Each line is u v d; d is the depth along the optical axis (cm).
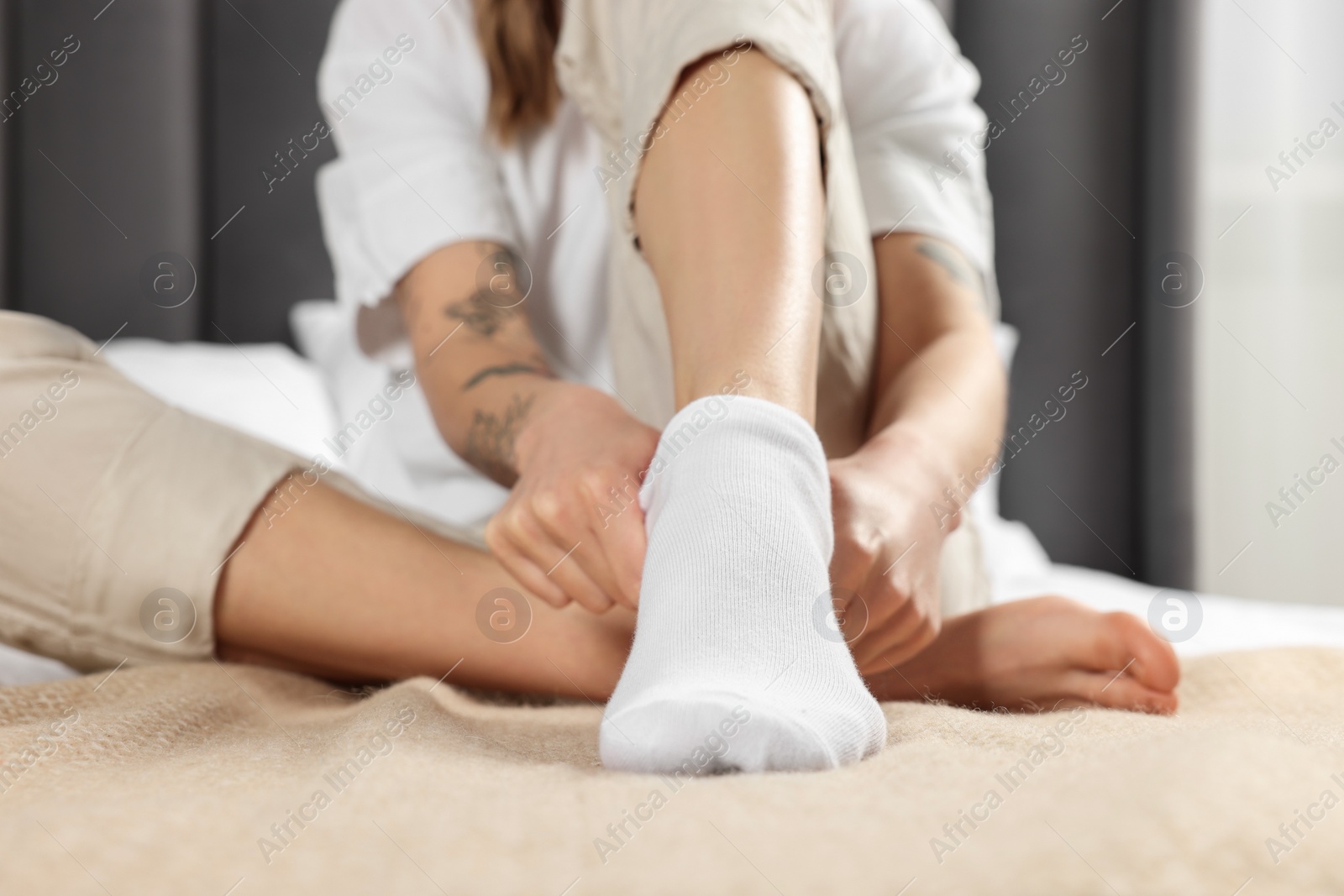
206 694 55
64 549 60
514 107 104
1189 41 230
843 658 44
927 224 88
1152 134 234
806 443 48
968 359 75
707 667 41
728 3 58
